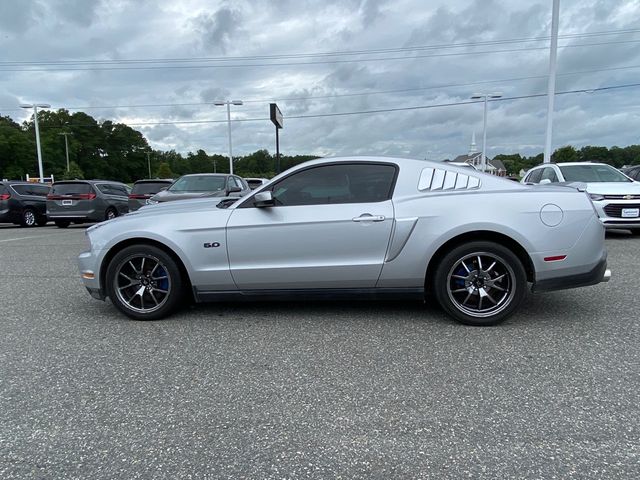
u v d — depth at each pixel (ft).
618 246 26.76
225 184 36.60
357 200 13.42
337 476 6.89
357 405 8.91
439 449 7.48
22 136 260.42
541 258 12.75
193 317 14.57
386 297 13.58
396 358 11.04
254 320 14.15
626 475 6.74
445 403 8.90
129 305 14.28
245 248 13.52
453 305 13.11
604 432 7.82
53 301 16.93
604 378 9.75
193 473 7.02
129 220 14.21
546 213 12.71
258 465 7.18
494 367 10.41
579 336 12.19
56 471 7.12
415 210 13.01
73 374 10.50
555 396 9.05
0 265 24.67
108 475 7.01
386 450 7.49
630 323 13.14
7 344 12.44
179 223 13.79
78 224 57.88
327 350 11.63
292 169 13.80
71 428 8.29
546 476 6.77
